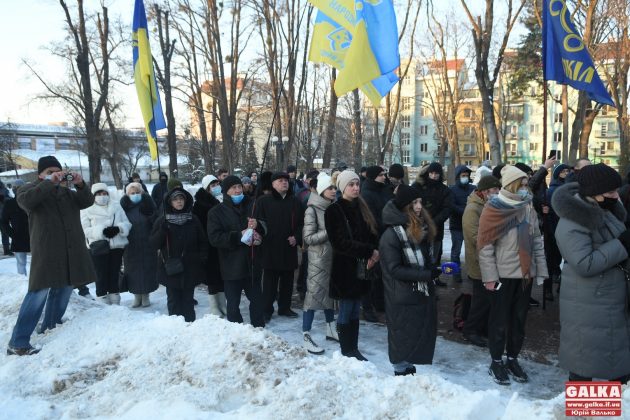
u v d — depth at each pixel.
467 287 7.15
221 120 22.67
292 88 17.78
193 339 4.06
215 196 6.75
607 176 3.15
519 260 4.10
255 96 29.72
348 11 5.14
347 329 4.59
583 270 3.13
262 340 3.81
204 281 5.75
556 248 6.51
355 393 3.06
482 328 5.17
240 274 5.29
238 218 5.48
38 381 3.98
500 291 4.17
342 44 5.18
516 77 30.28
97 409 3.38
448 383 2.97
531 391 4.01
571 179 6.44
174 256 5.44
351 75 4.92
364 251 4.38
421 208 3.91
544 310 6.23
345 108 34.31
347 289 4.52
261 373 3.39
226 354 3.70
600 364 3.17
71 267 4.84
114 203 6.72
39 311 4.71
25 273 8.90
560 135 51.34
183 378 3.52
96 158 22.80
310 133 24.33
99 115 23.11
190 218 5.59
